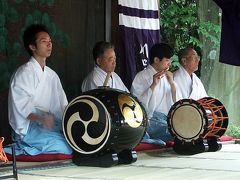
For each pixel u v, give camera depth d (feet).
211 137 18.79
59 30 20.61
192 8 27.61
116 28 22.25
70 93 21.07
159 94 20.17
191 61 20.95
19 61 19.47
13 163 12.44
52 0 20.31
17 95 16.37
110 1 22.13
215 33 26.58
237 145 20.92
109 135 14.79
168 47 19.99
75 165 15.51
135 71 22.39
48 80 17.37
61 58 20.75
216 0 17.88
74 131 15.35
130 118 15.17
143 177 13.20
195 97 21.06
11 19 19.19
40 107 17.06
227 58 18.02
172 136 18.56
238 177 13.15
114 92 15.38
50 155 16.07
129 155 15.67
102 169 14.69
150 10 23.00
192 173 13.82
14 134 16.94
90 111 15.06
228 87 26.22
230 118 26.08
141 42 22.63
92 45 21.71
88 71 21.63
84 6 21.38
